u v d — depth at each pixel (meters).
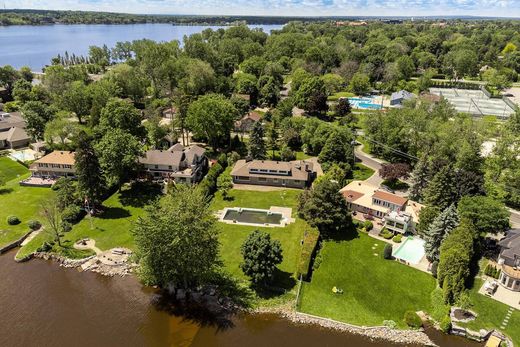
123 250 59.56
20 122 112.88
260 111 137.38
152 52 149.38
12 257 59.16
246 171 84.00
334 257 58.66
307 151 99.94
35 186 80.12
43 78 149.75
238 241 62.06
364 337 45.38
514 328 45.66
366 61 186.75
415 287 52.66
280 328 46.75
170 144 102.31
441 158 76.19
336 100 151.75
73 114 130.75
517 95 165.25
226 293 51.69
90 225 66.31
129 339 45.19
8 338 44.78
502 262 55.22
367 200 71.81
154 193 78.12
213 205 74.44
